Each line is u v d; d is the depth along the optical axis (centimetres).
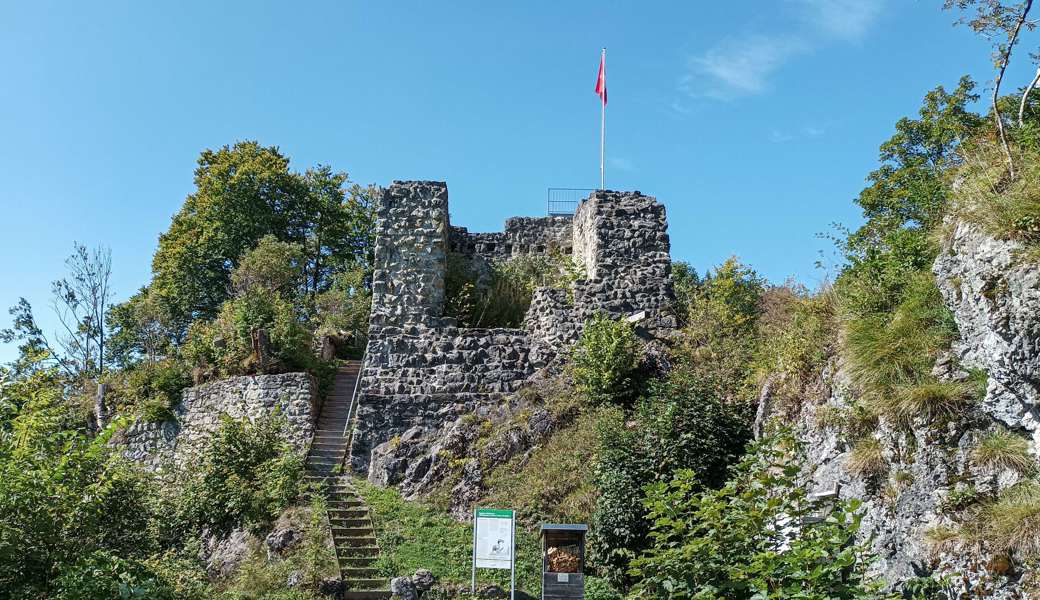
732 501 1012
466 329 2206
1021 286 948
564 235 2673
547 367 2114
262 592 1466
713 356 1911
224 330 2542
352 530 1675
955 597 929
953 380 1073
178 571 1428
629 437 1584
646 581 977
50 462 1118
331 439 2117
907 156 2422
